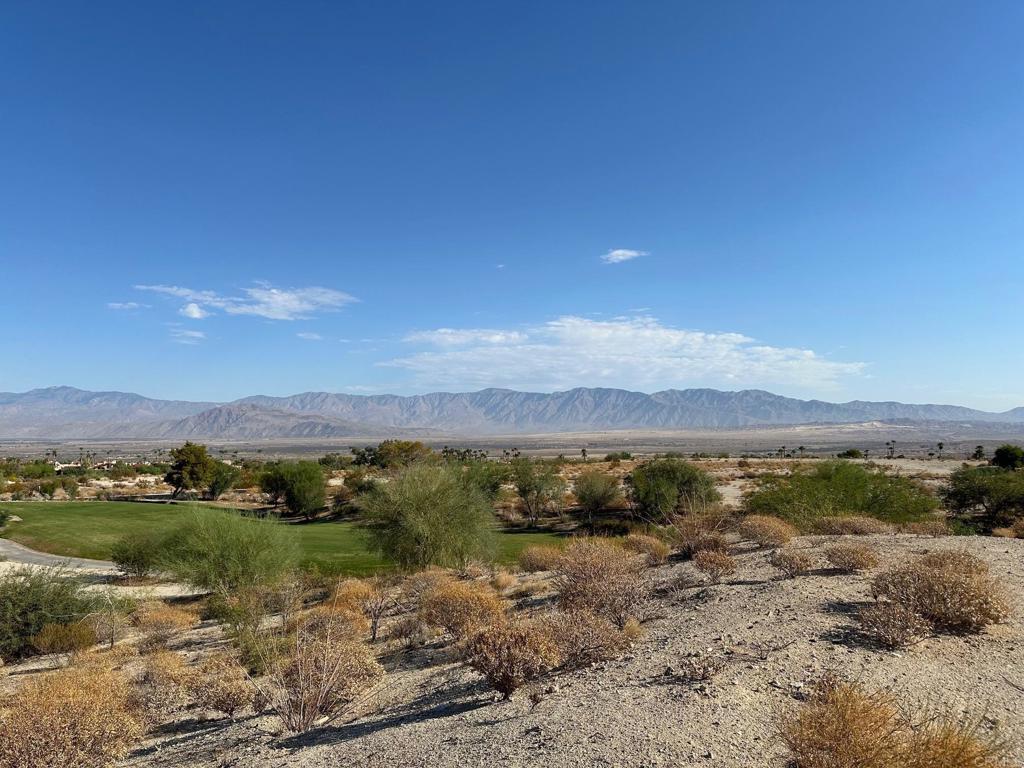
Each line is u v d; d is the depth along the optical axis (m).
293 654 14.14
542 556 28.42
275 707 11.35
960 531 24.52
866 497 28.89
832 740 5.31
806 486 29.08
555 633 10.50
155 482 102.38
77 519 54.22
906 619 9.54
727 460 141.25
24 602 21.58
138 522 53.19
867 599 11.93
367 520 32.22
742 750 5.99
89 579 35.09
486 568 30.09
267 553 25.92
